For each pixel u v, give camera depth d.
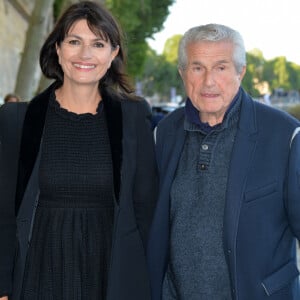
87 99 2.20
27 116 2.16
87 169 2.14
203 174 2.17
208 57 2.09
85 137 2.17
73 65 2.12
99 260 2.14
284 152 2.06
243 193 2.06
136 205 2.31
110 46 2.18
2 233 2.16
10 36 17.28
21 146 2.13
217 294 2.15
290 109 9.99
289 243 2.17
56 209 2.13
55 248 2.11
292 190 2.03
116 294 2.13
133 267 2.20
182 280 2.22
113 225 2.17
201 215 2.15
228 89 2.12
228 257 2.07
